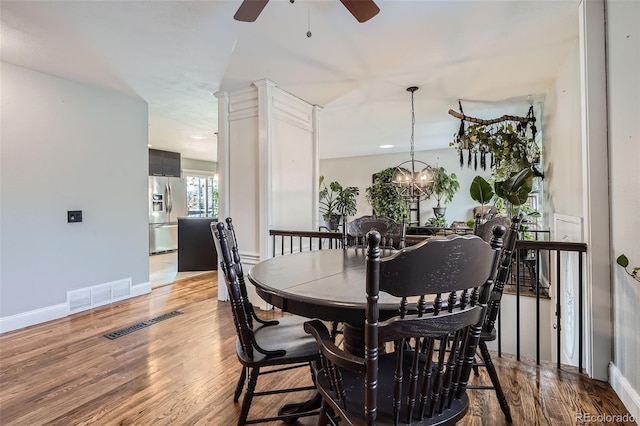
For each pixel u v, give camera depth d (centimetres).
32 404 174
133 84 333
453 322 96
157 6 204
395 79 326
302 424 159
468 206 716
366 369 91
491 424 157
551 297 353
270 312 325
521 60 286
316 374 126
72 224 322
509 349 385
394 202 677
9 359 224
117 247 362
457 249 89
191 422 160
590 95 193
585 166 198
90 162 338
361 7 173
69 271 319
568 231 281
